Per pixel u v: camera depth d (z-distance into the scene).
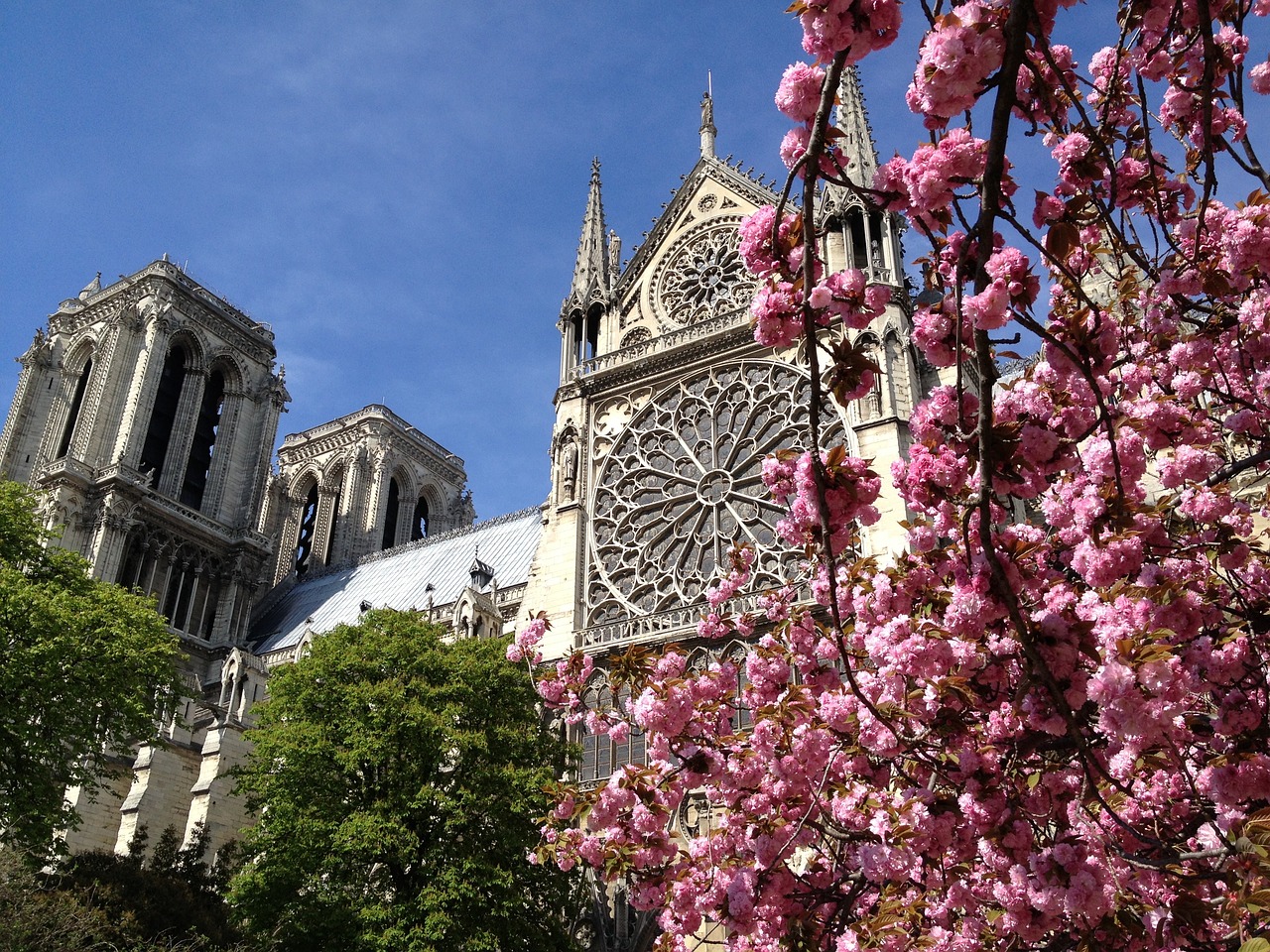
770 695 18.95
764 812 17.47
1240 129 14.84
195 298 96.31
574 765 43.00
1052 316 17.56
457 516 120.19
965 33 8.49
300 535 112.12
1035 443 12.16
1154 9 11.67
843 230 47.81
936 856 14.51
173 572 86.31
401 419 115.69
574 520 49.47
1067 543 15.95
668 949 18.58
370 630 44.69
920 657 13.02
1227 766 12.59
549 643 46.09
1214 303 17.03
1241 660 13.05
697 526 46.34
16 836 35.56
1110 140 14.45
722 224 55.28
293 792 39.38
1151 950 12.88
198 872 47.50
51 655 37.06
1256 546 15.74
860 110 50.44
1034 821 14.71
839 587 18.34
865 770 17.78
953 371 45.06
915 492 14.04
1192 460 14.40
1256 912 10.69
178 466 91.19
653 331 54.78
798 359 11.72
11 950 31.48
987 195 8.85
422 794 36.97
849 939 14.18
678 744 17.62
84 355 96.50
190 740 62.66
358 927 35.59
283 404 102.06
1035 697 11.36
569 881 39.00
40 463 89.25
